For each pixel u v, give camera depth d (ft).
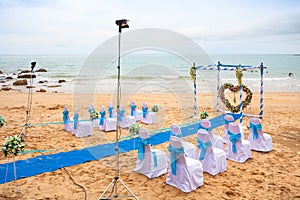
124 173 17.84
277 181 16.89
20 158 20.29
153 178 17.13
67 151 22.04
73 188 15.66
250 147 22.34
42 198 14.42
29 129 29.84
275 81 89.66
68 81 88.94
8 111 40.75
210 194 15.05
